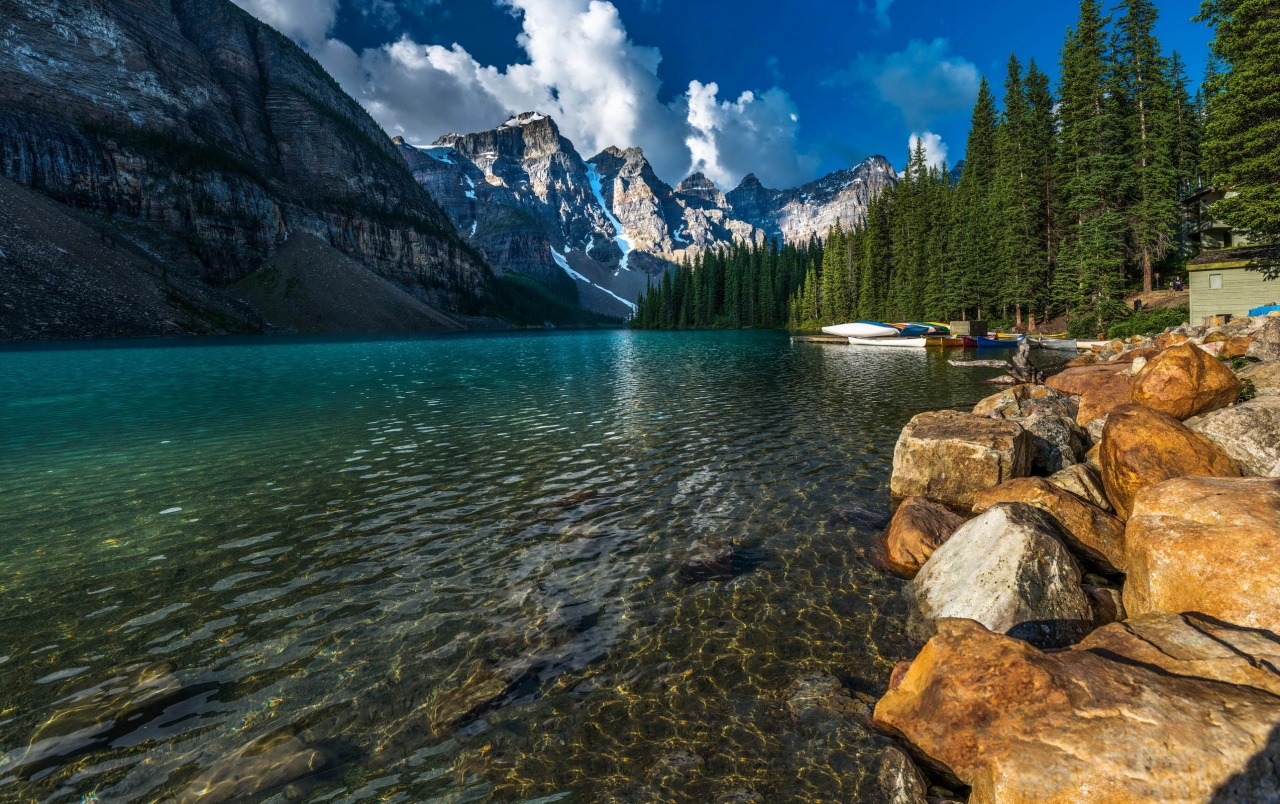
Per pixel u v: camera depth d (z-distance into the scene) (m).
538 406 25.25
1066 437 12.86
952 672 5.03
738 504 11.85
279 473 14.62
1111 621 6.66
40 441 18.30
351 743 5.36
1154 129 49.97
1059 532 8.30
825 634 7.06
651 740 5.37
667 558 9.33
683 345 77.75
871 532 10.20
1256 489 6.18
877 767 4.90
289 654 6.79
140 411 24.25
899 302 84.75
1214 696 4.14
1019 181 60.25
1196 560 5.61
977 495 10.55
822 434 18.05
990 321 67.62
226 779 4.89
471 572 8.97
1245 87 29.84
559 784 4.88
